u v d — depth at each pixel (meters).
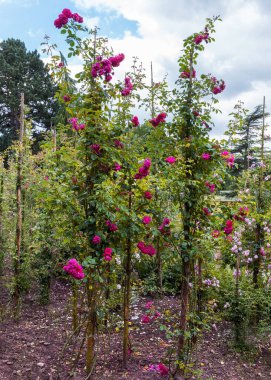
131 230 3.19
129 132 3.39
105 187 2.92
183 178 3.36
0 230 5.92
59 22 2.88
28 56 22.94
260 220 4.94
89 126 2.99
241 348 4.24
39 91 21.61
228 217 3.72
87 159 3.10
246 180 5.21
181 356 3.41
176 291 6.04
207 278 5.17
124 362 3.67
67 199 3.14
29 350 4.02
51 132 5.90
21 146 5.04
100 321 3.71
